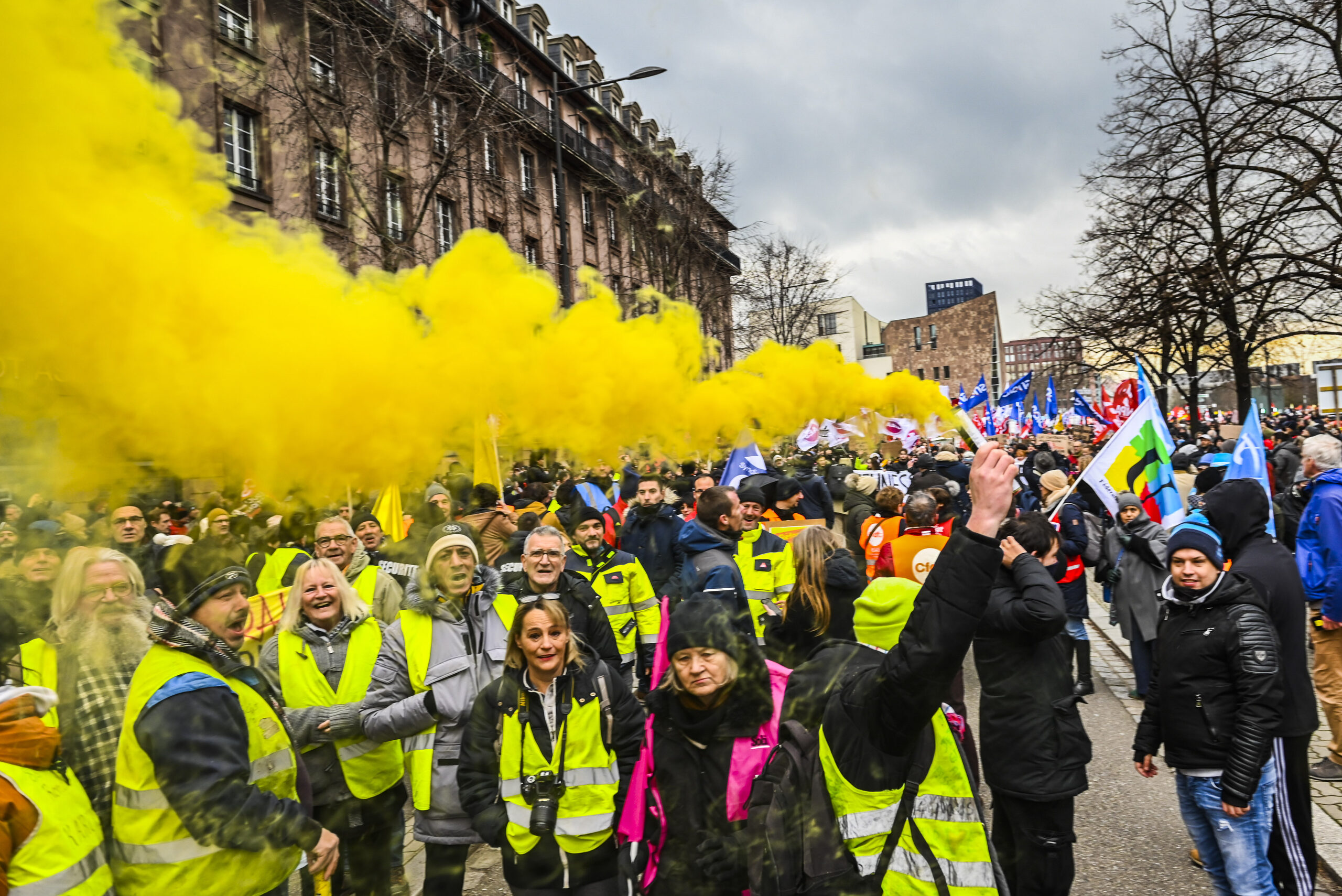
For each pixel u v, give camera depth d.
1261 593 3.20
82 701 1.96
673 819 2.14
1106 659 7.73
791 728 1.96
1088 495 7.11
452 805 2.98
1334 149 11.38
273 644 3.05
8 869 1.77
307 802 2.38
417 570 3.15
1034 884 3.02
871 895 1.82
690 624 2.12
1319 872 3.65
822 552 3.97
